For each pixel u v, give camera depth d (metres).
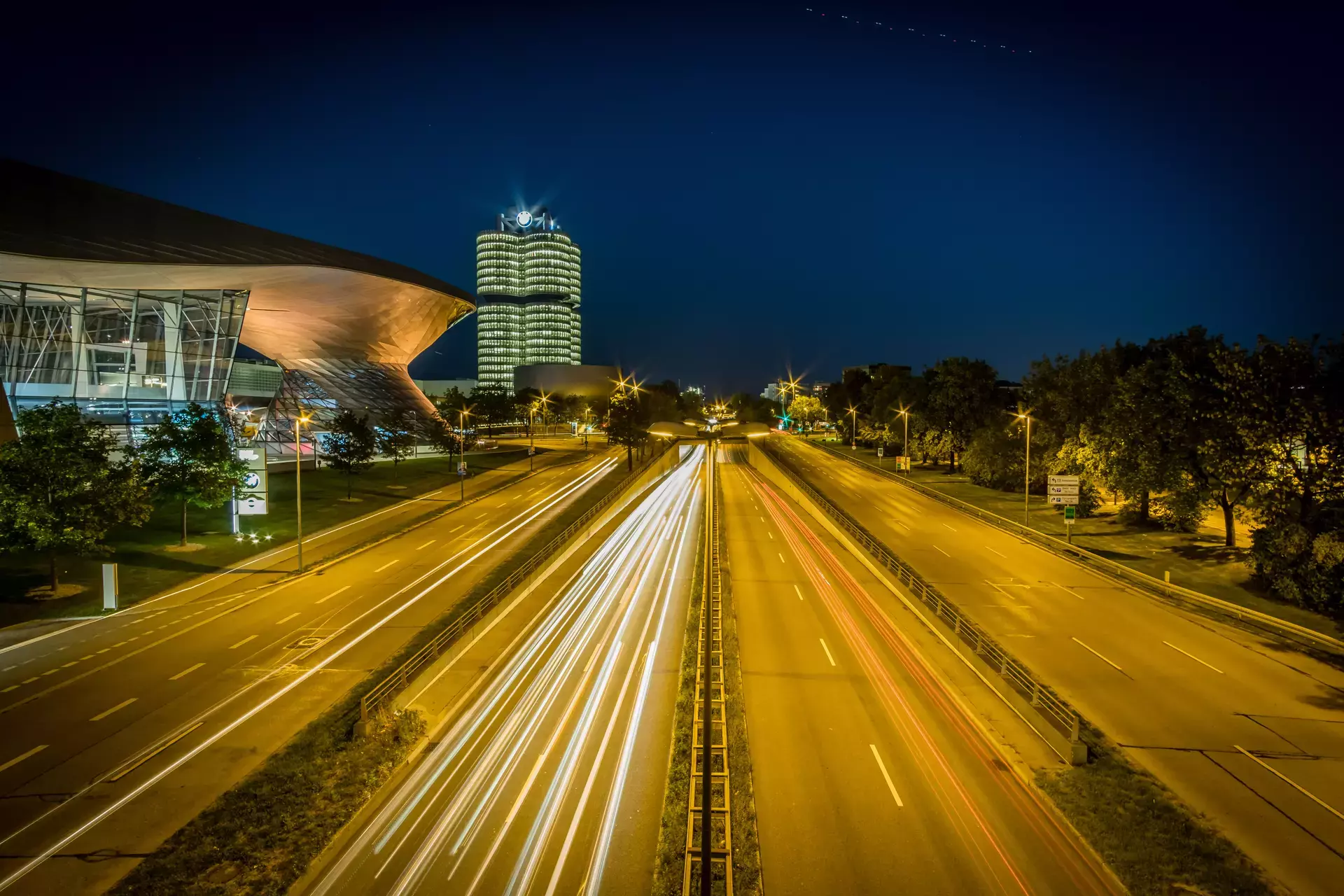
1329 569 27.61
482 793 16.14
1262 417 31.39
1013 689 19.92
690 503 63.38
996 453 62.22
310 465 73.69
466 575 36.22
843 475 78.81
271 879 12.87
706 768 11.29
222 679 22.95
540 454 100.00
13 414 50.66
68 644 26.28
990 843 14.10
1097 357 50.75
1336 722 19.28
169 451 40.94
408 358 104.25
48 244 47.00
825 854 13.73
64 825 15.02
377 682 22.20
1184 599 30.53
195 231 58.25
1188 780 16.33
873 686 21.94
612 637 26.80
